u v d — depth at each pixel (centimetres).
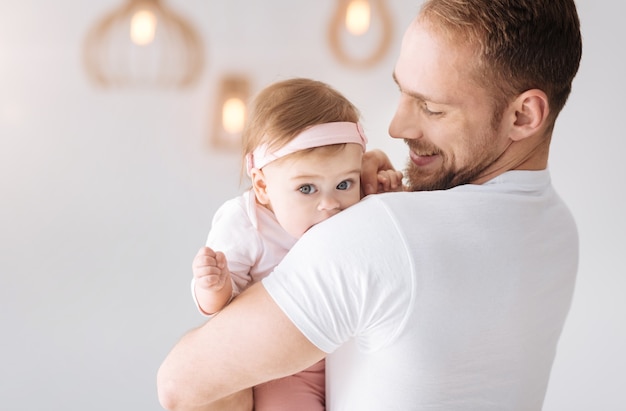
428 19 100
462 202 95
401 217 92
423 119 103
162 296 279
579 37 104
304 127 107
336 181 109
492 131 100
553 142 269
